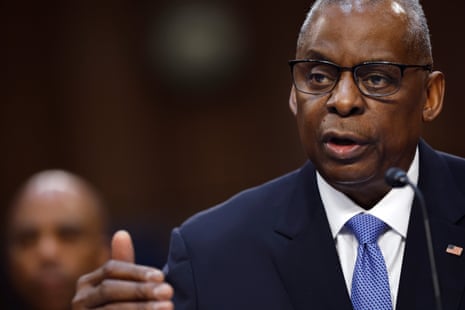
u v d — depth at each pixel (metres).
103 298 3.15
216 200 11.01
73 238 5.48
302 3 10.65
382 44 3.19
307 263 3.42
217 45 10.84
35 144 11.28
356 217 3.40
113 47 11.17
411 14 3.30
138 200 11.16
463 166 3.67
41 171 11.28
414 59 3.26
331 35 3.22
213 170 11.03
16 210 5.53
